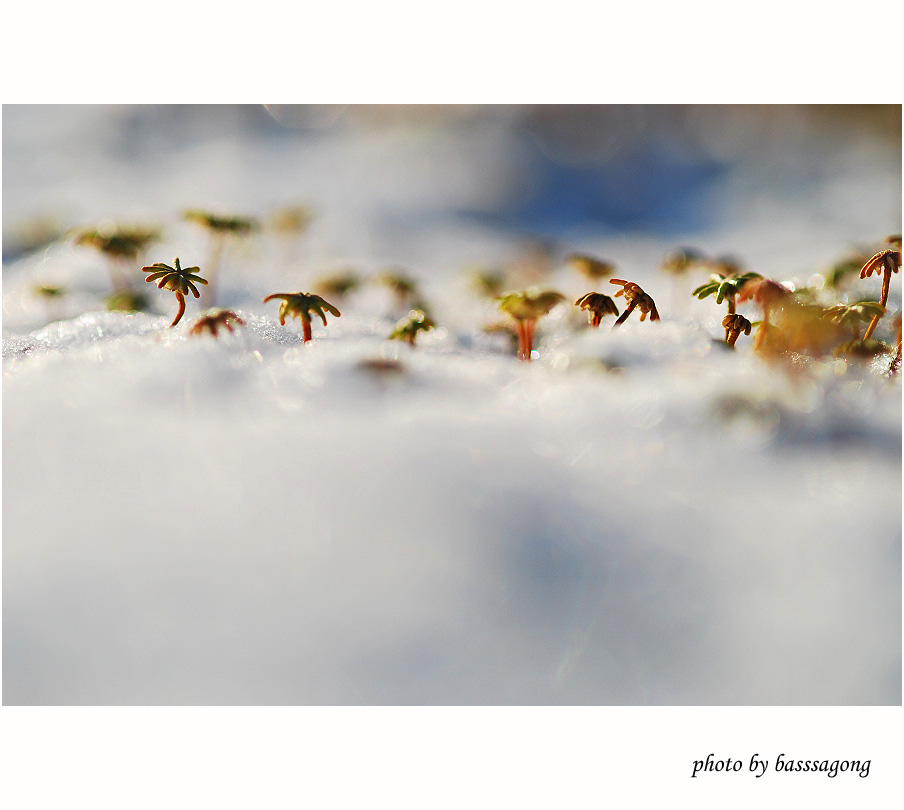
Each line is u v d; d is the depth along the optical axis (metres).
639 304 0.32
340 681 0.28
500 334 0.34
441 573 0.28
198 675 0.28
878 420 0.30
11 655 0.28
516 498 0.29
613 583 0.28
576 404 0.30
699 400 0.30
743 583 0.28
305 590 0.28
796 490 0.29
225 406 0.30
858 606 0.28
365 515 0.29
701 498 0.29
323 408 0.30
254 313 0.33
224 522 0.29
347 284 0.36
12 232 0.47
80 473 0.29
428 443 0.30
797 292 0.32
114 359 0.31
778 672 0.28
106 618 0.28
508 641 0.28
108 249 0.35
